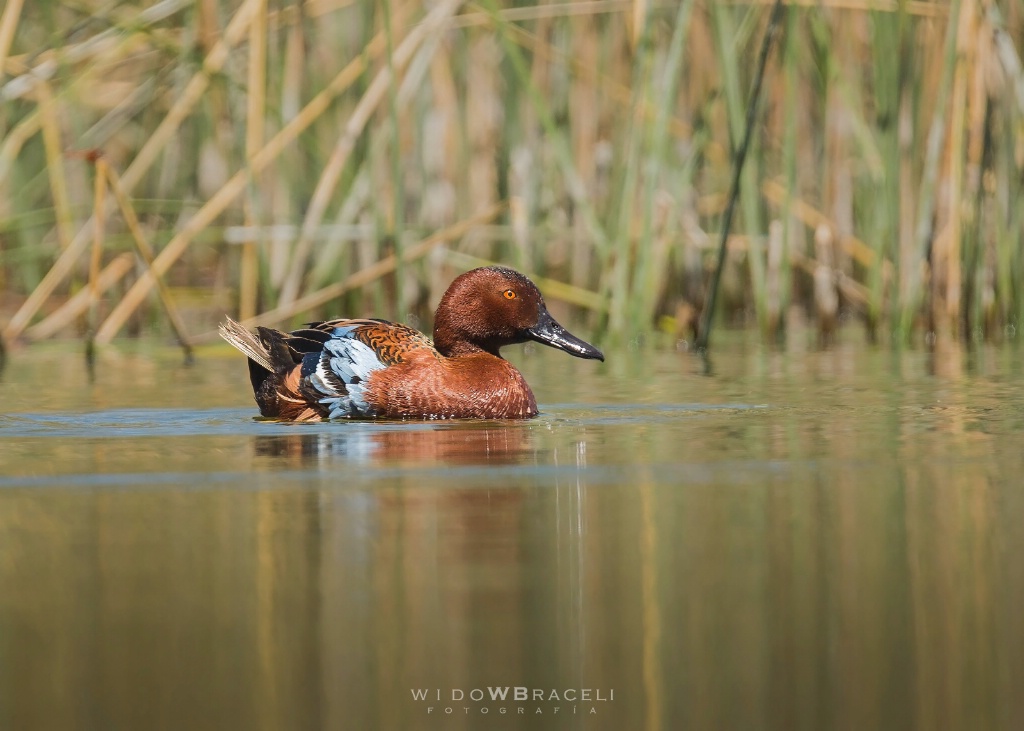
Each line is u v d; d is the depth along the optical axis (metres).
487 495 8.84
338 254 18.77
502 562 7.39
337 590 6.93
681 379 14.88
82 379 15.10
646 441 10.80
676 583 7.07
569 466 9.75
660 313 20.39
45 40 19.42
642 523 8.17
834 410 12.37
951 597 6.82
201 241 19.41
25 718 5.56
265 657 6.13
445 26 17.19
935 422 11.61
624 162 18.05
